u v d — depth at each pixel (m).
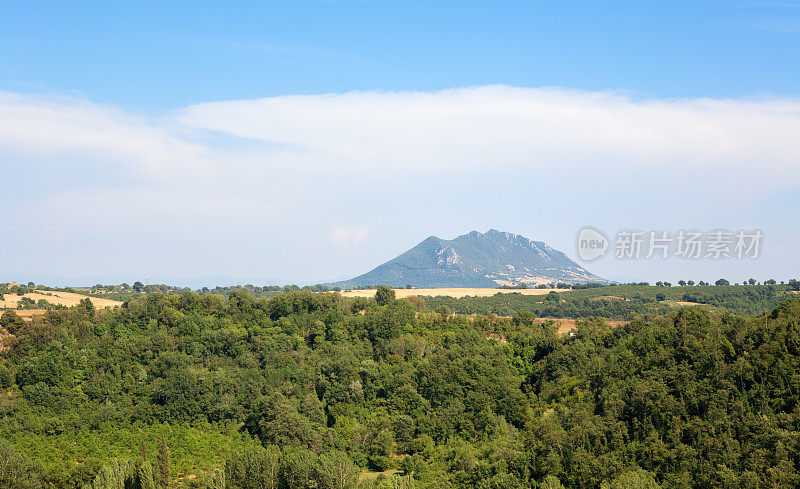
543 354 154.62
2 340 147.12
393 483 105.69
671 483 93.69
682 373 110.19
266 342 159.25
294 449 117.81
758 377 103.88
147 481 100.44
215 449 125.00
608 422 107.69
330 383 146.38
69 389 137.12
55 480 104.81
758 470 89.38
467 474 108.38
